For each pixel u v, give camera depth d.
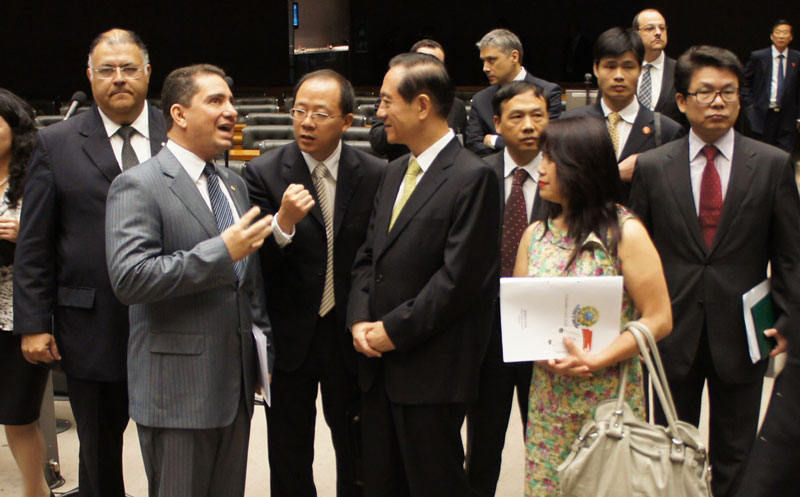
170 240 2.05
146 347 2.07
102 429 2.50
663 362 2.59
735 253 2.52
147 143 2.55
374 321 2.26
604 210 1.96
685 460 1.78
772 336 2.44
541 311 1.92
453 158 2.22
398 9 17.09
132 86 2.44
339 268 2.52
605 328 1.91
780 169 2.50
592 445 1.82
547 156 1.99
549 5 16.88
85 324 2.42
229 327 2.12
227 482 2.21
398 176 2.34
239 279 2.16
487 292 2.21
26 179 2.45
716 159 2.59
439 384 2.19
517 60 3.97
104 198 2.41
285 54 16.73
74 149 2.44
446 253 2.14
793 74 8.15
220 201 2.18
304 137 2.43
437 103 2.21
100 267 2.41
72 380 2.48
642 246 1.94
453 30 17.14
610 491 1.79
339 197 2.52
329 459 3.45
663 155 2.64
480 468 2.73
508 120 2.66
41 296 2.41
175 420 2.05
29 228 2.40
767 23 14.45
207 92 2.08
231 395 2.12
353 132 5.27
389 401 2.29
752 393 2.56
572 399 2.00
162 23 16.12
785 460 1.36
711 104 2.49
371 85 17.22
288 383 2.57
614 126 3.27
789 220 2.47
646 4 15.20
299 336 2.51
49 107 9.97
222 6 16.36
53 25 15.57
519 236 2.68
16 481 3.23
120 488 2.58
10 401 2.71
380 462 2.31
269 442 2.62
